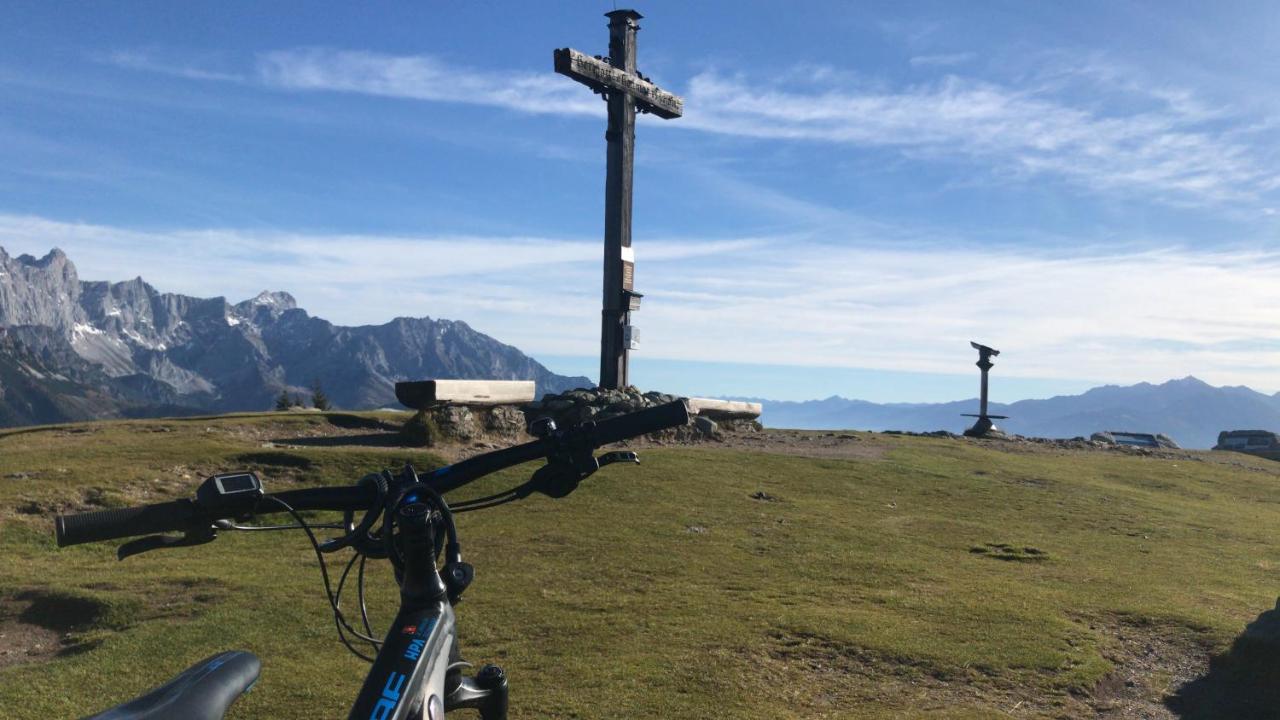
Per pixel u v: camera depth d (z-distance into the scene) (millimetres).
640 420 2746
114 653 7918
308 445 16906
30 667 7703
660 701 6758
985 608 9383
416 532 2291
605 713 6516
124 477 13938
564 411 19875
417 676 2131
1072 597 10031
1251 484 21844
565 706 6621
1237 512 17547
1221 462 27141
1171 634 8906
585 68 20328
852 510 14828
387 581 10164
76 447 15883
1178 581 11164
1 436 17078
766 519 13688
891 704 6926
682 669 7414
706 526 13047
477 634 8297
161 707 1948
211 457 15188
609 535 12312
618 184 21562
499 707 2844
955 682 7418
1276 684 7676
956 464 20547
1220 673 7992
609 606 9156
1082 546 13195
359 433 18562
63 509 12656
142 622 8883
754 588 9977
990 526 14289
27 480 13492
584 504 14141
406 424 17453
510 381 19703
